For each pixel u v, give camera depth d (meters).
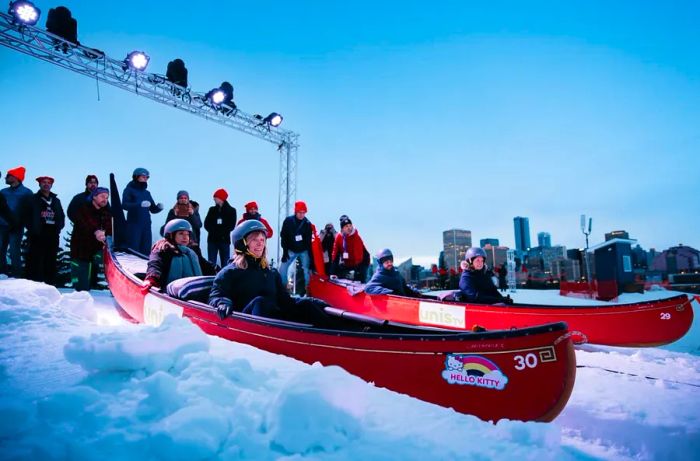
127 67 11.14
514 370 2.21
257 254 3.69
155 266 4.52
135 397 2.02
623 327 4.84
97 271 8.27
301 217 8.32
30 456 1.50
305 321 3.67
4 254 6.60
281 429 1.70
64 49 10.20
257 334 3.09
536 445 1.88
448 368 2.36
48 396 2.04
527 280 21.97
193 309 3.61
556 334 2.14
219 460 1.55
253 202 8.51
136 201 7.42
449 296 5.84
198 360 2.36
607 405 3.02
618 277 12.48
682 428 2.57
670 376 3.74
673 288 14.29
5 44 9.45
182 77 12.28
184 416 1.71
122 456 1.54
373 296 6.46
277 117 14.61
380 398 2.23
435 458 1.66
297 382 1.88
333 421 1.76
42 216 6.74
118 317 4.93
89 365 2.27
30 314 3.70
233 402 1.99
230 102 13.45
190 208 8.27
